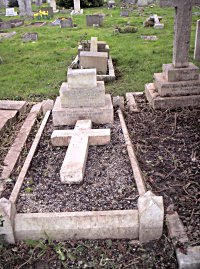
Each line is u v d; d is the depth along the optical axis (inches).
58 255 119.6
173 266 114.3
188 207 137.8
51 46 439.5
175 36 214.8
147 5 805.2
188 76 222.1
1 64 367.6
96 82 200.7
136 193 141.2
